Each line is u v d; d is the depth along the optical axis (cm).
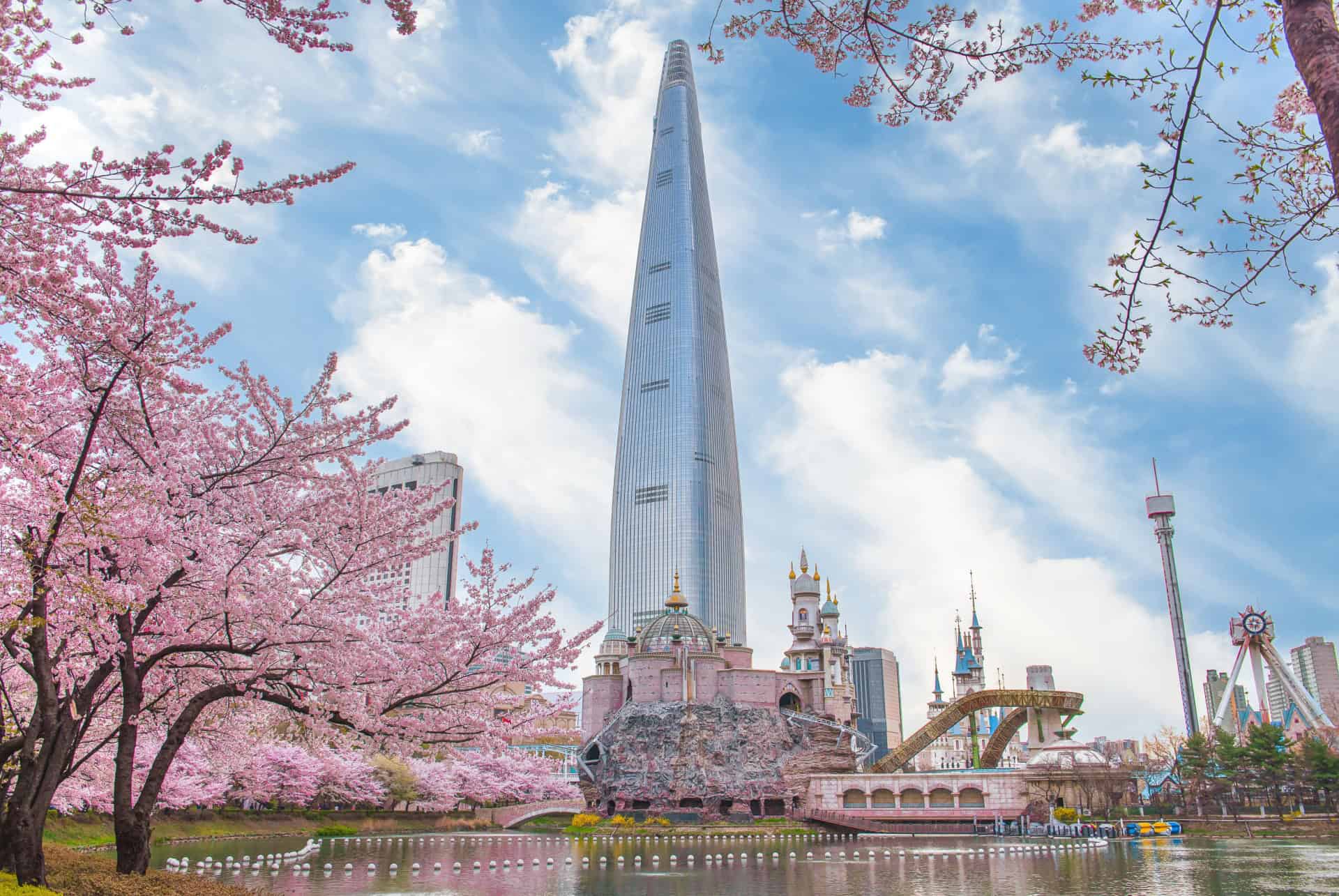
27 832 3028
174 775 9431
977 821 15075
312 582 3894
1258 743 14612
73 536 3028
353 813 13962
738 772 16900
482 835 13375
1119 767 15362
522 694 4772
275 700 3938
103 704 4081
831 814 15675
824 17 1995
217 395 3975
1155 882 7350
